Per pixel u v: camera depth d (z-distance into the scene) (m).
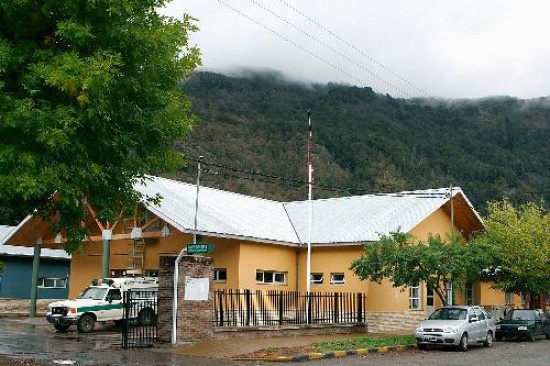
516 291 31.03
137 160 12.19
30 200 11.34
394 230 27.22
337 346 19.42
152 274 29.03
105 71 9.78
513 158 107.31
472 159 100.62
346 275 28.52
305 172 77.31
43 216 11.77
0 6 10.04
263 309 23.69
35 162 9.84
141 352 17.20
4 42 10.00
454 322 21.42
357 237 28.25
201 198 30.03
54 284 39.59
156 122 11.80
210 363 15.42
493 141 125.25
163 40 11.24
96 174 10.77
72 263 32.72
